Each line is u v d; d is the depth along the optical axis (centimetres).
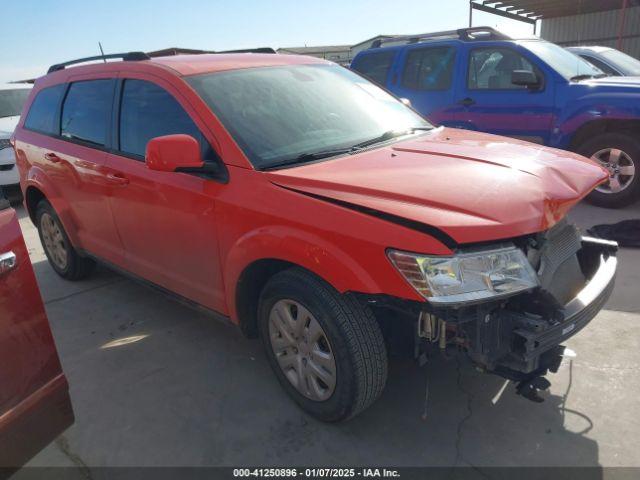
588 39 1608
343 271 221
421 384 295
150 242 336
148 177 314
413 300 212
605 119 561
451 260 204
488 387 290
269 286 262
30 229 678
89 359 341
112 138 354
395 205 220
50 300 437
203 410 284
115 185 344
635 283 398
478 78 646
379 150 289
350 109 330
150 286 360
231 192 265
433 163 261
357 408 245
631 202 577
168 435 266
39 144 430
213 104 288
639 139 556
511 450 245
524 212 219
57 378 212
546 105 596
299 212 237
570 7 1417
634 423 256
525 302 225
